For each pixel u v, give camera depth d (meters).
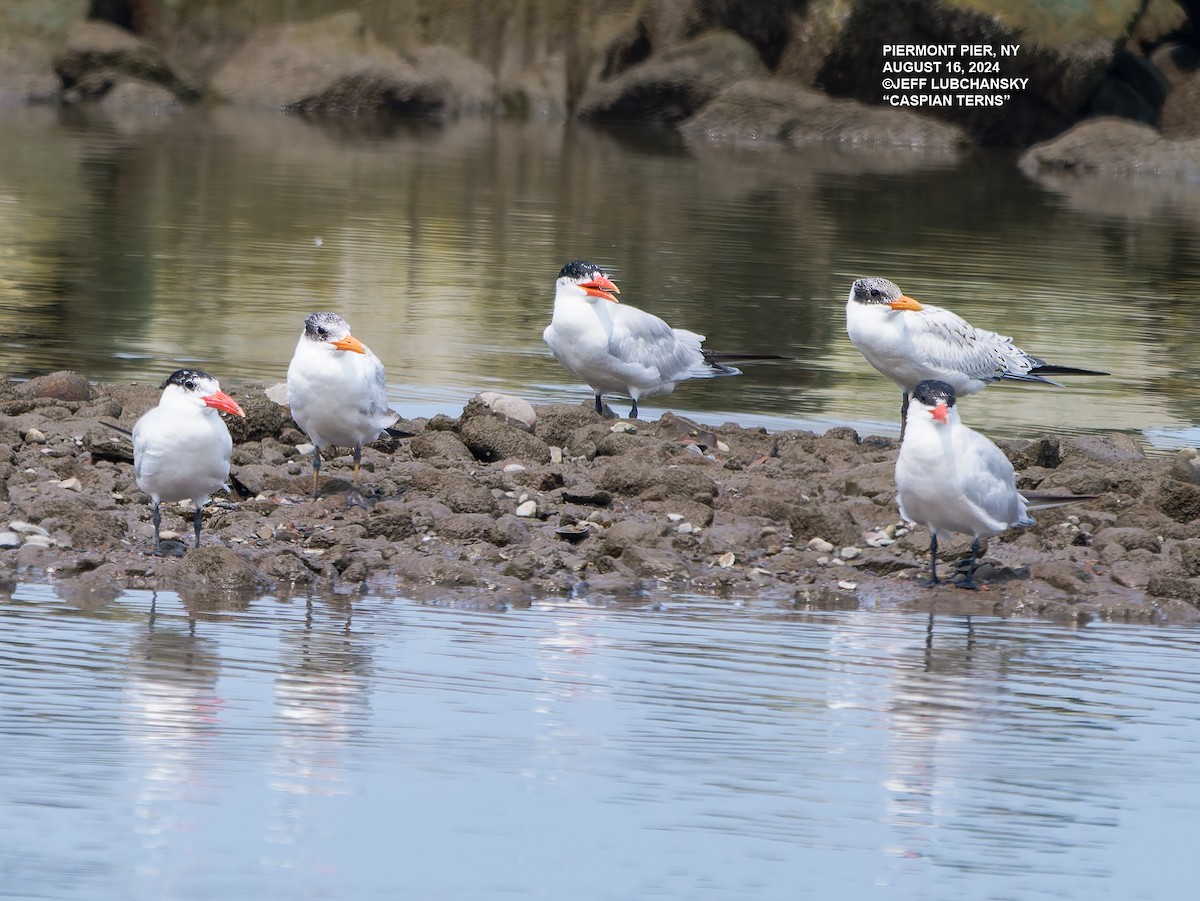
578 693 10.09
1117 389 21.58
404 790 8.55
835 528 13.81
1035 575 13.15
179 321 23.16
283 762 8.84
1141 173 47.75
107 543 12.67
